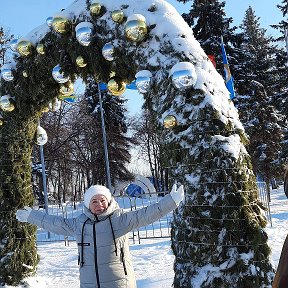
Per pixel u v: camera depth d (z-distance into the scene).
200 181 4.43
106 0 5.64
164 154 4.76
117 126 35.09
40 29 6.43
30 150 7.07
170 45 4.94
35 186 28.98
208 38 22.23
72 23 5.88
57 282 7.54
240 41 23.16
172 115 4.63
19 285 6.62
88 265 3.86
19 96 6.72
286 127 26.59
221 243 4.30
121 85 5.71
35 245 6.96
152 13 5.21
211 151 4.41
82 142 36.47
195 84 4.62
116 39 5.44
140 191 26.80
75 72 6.09
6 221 6.72
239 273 4.23
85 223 3.95
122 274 3.86
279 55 27.48
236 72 23.27
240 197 4.33
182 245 4.50
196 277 4.35
